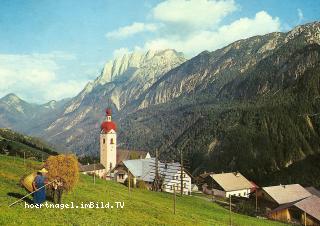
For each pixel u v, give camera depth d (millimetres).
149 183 122250
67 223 35094
